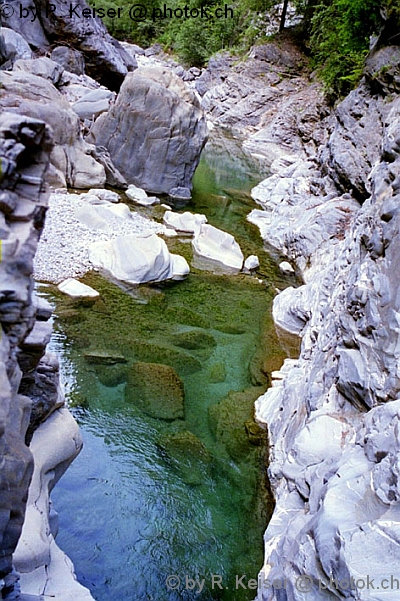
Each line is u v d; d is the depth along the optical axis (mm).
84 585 4578
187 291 10281
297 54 26953
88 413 6617
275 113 25406
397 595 3193
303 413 6000
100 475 5750
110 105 15688
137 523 5250
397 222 5371
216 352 8383
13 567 3340
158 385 7250
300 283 11266
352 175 12164
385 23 12688
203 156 21641
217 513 5477
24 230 2492
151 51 37656
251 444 6469
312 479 4848
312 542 3871
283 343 8820
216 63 30672
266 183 17484
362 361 5195
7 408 2312
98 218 11945
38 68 17969
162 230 12688
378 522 3561
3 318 2355
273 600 4105
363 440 4414
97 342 8094
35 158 2693
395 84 11891
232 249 12016
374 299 5266
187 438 6414
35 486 4262
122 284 9953
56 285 9477
